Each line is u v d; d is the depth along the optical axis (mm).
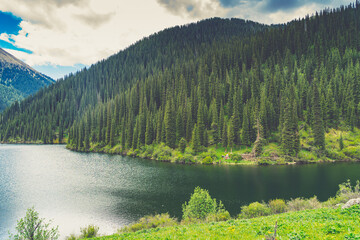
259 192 56094
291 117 104500
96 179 71938
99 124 160875
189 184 65250
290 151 97688
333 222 14570
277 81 142125
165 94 166250
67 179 72000
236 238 14195
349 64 151125
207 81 162000
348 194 36469
